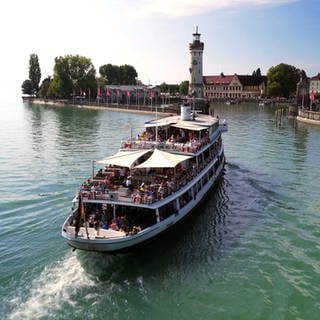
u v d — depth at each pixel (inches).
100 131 4109.3
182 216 1358.3
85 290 1013.2
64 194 1733.5
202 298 1002.7
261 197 1769.2
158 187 1266.0
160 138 1744.6
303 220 1499.8
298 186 1950.1
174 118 2042.3
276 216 1537.9
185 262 1169.4
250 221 1486.2
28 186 1868.8
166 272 1109.7
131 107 6889.8
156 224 1186.6
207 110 4340.6
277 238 1339.8
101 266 1115.9
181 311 952.3
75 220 1181.7
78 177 2038.6
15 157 2605.8
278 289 1042.1
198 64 7701.8
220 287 1048.2
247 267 1147.9
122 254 1144.2
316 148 3014.3
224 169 2289.6
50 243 1249.4
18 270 1092.5
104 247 1083.3
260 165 2413.9
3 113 6560.0
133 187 1301.7
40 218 1459.2
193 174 1488.7
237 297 1007.6
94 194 1205.1
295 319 930.1
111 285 1038.4
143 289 1027.9
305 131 4069.9
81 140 3430.1
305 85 5890.8
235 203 1684.3
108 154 2741.1
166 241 1267.2
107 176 1374.3
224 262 1173.1
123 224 1175.6
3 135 3747.5
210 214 1551.4
